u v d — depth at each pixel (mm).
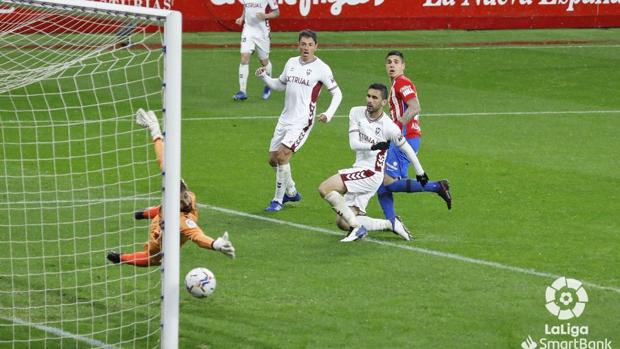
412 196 35031
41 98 46938
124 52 56531
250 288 25797
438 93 53250
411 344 22547
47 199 32781
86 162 37031
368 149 29141
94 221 30812
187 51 60875
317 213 32906
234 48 62344
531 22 71625
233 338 22750
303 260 28031
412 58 61406
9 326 23156
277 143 33656
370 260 28047
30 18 52594
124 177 35469
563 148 42531
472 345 22562
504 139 43938
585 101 52312
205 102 49656
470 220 32188
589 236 30578
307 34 33094
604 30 72312
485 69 59406
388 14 69188
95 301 24766
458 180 37188
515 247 29391
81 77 50969
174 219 21797
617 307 24906
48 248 28422
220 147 41375
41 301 24703
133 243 28844
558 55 63719
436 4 70000
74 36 54344
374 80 55500
